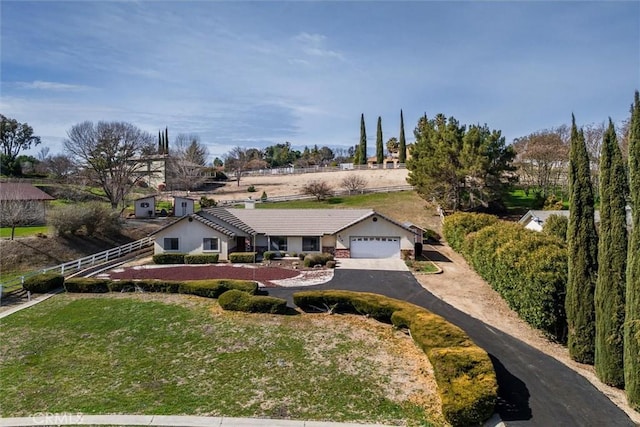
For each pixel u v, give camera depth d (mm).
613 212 14727
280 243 38500
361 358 16359
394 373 15164
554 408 12992
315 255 34312
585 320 16094
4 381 15031
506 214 47812
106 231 41656
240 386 14484
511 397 13617
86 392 14227
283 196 63469
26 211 41156
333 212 40469
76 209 38906
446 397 12242
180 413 12836
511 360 16297
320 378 14906
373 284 27375
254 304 21438
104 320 20859
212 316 21062
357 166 81000
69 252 36281
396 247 36594
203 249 35812
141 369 15891
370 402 13336
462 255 35250
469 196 45469
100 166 51281
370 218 36688
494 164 43531
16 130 87000
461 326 19766
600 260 15008
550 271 17844
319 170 82938
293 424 12164
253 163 106000
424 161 47875
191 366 16031
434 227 46500
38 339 18750
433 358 14320
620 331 14297
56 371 15805
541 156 53406
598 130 52156
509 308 22391
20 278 26656
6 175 70250
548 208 44219
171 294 25016
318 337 18375
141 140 55062
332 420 12383
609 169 14891
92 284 25531
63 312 22094
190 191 72250
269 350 17188
